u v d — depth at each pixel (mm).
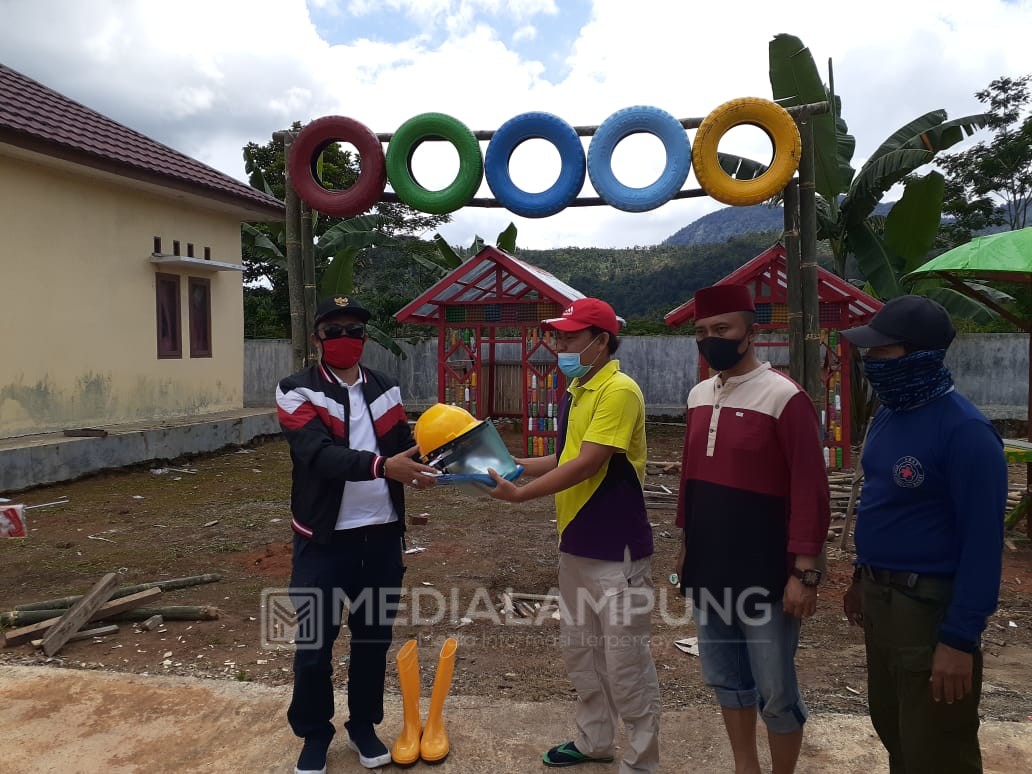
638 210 5746
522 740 3145
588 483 2707
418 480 2627
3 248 9438
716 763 2959
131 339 11516
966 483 1953
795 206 5828
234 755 3037
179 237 12562
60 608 4727
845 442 10414
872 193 12242
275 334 20203
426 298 11594
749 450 2404
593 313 2629
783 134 5539
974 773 2080
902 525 2102
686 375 16578
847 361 10359
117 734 3203
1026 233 5574
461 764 2963
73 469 9383
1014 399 14367
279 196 20609
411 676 2992
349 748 3076
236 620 4715
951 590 2035
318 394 2832
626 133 5762
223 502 8391
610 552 2668
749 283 10656
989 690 3719
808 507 2295
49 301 10102
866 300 10234
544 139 5836
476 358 12633
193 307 12984
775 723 2459
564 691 3684
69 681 3711
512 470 2721
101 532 7020
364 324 2947
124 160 10359
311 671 2762
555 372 11336
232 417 12688
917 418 2092
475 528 7180
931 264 6094
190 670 3943
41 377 10008
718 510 2457
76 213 10500
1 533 3854
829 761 2959
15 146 8789
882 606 2158
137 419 11664
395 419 2998
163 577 5645
